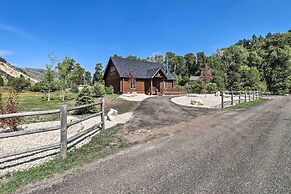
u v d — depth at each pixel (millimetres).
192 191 4062
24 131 5574
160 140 7965
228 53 87125
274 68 69438
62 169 5375
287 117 12352
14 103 9227
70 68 27297
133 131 9625
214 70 61625
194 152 6402
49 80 26016
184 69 91688
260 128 9484
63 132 6379
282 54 70438
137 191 4125
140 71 40906
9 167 5602
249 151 6340
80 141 8016
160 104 20781
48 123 10922
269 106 19125
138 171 5098
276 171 4867
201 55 88500
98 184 4477
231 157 5875
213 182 4410
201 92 43594
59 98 26250
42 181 4711
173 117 13383
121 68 39094
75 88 37344
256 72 64562
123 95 30875
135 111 16016
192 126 10398
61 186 4441
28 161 6016
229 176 4676
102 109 10070
